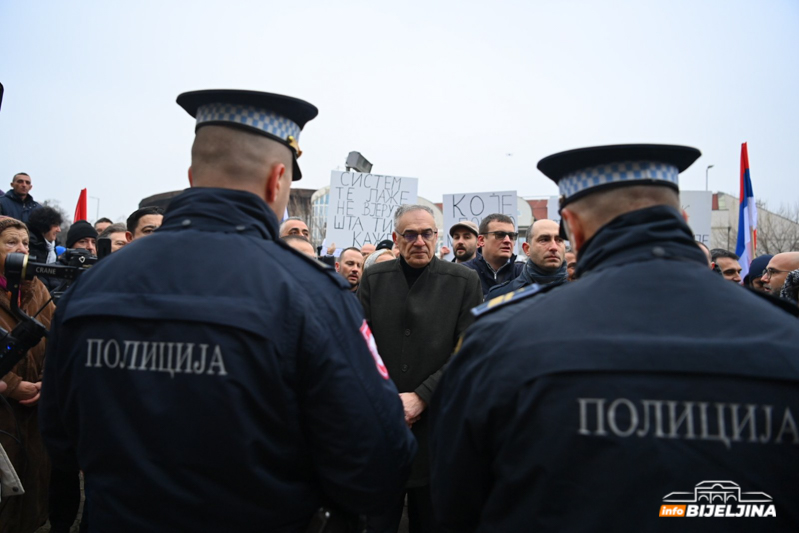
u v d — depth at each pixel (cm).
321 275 147
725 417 99
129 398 131
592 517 100
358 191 661
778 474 98
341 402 133
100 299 138
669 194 123
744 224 632
